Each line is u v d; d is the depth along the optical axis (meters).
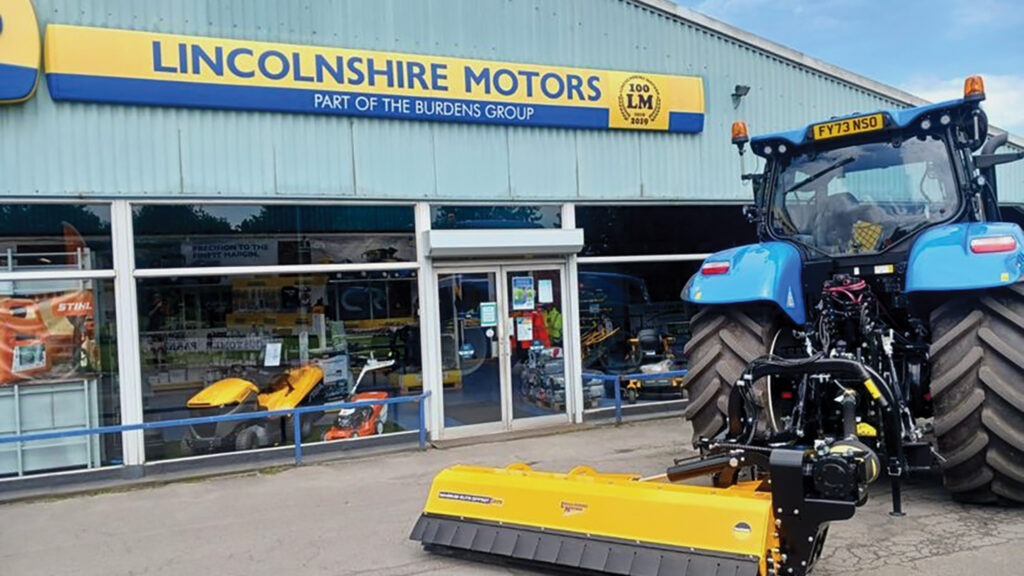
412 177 8.32
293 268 7.87
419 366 8.39
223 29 7.52
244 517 5.73
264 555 4.84
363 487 6.50
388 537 5.08
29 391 7.01
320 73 7.84
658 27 9.67
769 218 6.25
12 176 6.83
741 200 10.18
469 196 8.59
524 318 8.91
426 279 8.38
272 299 7.81
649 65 9.61
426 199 8.38
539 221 9.04
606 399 9.32
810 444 4.69
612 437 8.28
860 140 5.90
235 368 7.65
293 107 7.74
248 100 7.57
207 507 6.07
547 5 9.00
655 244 9.69
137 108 7.23
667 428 8.70
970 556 4.24
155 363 7.34
